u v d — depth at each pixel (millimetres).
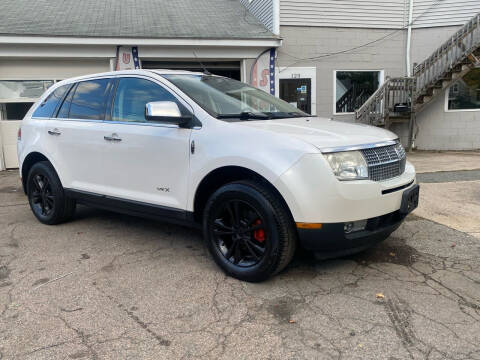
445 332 2496
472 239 4148
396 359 2250
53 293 3092
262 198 3000
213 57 10414
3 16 10016
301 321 2652
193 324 2639
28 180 5062
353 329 2549
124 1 12797
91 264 3658
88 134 4242
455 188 6488
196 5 13148
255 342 2434
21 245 4203
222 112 3570
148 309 2836
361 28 11391
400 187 3244
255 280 3184
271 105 4184
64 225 4918
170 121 3369
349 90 11703
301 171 2859
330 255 3111
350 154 2975
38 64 9664
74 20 10359
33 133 4949
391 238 4207
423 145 12086
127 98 4031
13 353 2350
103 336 2514
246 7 12977
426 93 11234
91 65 10016
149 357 2303
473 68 10812
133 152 3832
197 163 3348
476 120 11852
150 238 4371
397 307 2805
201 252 3928
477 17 10172
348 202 2865
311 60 11211
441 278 3250
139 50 9898
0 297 3039
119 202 4051
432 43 11656
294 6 10852
